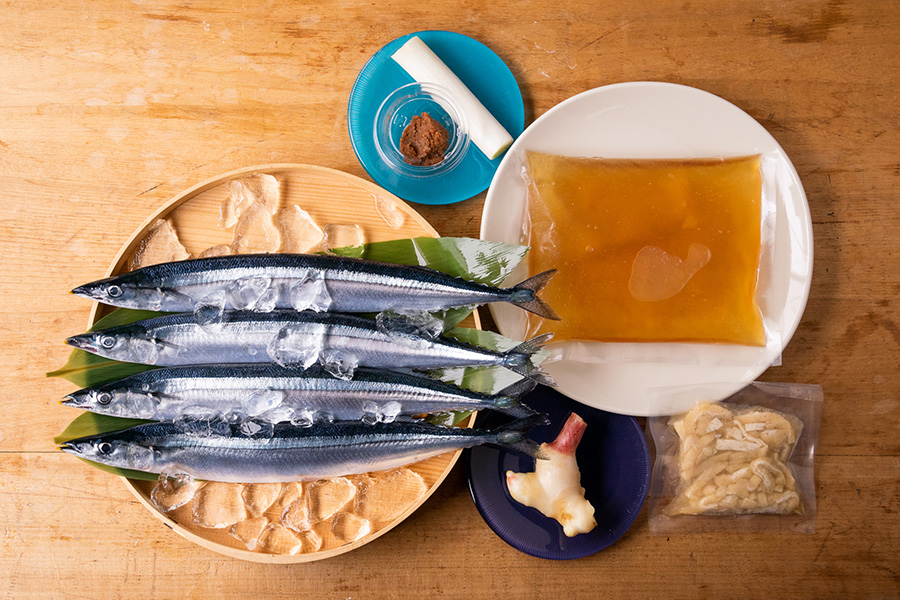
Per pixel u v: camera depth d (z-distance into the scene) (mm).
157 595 576
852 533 590
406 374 535
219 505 554
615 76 596
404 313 535
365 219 566
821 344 594
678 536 587
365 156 582
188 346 525
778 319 576
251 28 588
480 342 549
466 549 583
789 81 596
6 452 574
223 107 587
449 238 544
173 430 522
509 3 595
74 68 585
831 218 596
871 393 594
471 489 568
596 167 567
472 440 530
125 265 553
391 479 562
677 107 575
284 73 588
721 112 575
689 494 578
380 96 587
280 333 522
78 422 536
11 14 585
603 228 564
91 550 575
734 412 588
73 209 581
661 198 566
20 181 581
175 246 557
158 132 585
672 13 596
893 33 595
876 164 595
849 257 595
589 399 572
